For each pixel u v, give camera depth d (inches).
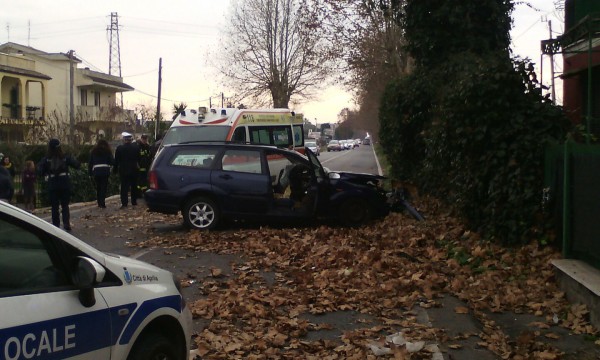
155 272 186.2
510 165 375.6
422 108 689.0
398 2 711.1
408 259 392.2
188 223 506.9
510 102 391.9
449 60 648.4
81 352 148.3
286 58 1921.8
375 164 1931.6
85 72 2092.8
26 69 1802.4
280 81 1908.2
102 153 690.8
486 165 392.5
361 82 1342.3
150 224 567.2
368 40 1173.1
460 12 644.7
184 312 191.2
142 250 444.1
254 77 1945.1
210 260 408.8
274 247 433.4
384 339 254.8
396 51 1159.0
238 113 749.3
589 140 385.7
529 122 383.9
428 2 656.4
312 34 1235.9
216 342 250.8
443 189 546.3
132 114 2151.8
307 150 515.2
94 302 153.7
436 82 658.8
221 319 282.5
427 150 606.2
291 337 262.5
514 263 352.5
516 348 242.7
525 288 317.4
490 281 328.8
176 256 422.3
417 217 512.4
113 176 911.7
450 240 425.4
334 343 253.9
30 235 148.3
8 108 1716.3
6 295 136.3
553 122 386.9
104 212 663.8
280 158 518.9
